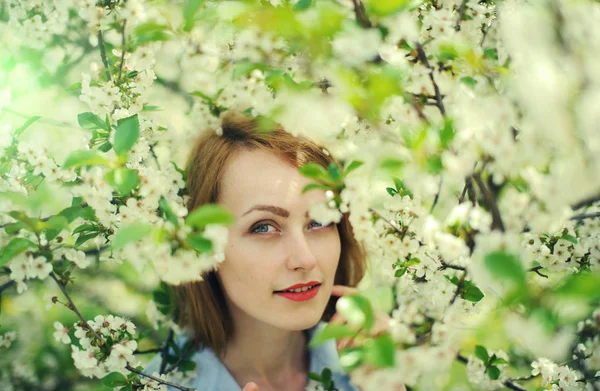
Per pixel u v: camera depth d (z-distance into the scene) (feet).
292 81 5.07
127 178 4.25
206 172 5.83
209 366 6.33
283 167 5.54
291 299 5.43
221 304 6.33
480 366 5.49
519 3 5.56
